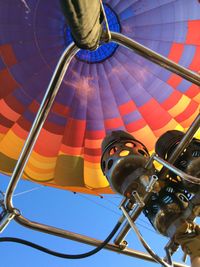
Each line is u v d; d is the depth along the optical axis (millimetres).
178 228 2422
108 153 2633
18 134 5609
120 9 5457
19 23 5328
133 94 5781
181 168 2529
